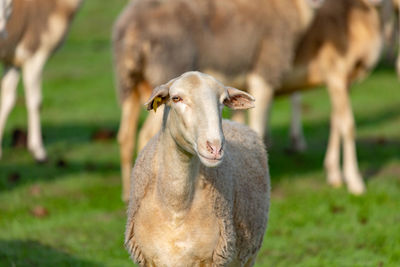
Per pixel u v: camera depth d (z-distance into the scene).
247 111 17.17
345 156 15.36
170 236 6.74
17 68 17.33
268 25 14.24
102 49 34.75
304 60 15.65
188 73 6.33
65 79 28.44
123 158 13.53
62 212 13.48
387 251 11.34
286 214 13.48
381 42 15.70
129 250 7.12
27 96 17.27
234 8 13.82
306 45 15.53
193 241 6.73
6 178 15.69
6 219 12.84
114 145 19.55
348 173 15.25
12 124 21.78
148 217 6.80
